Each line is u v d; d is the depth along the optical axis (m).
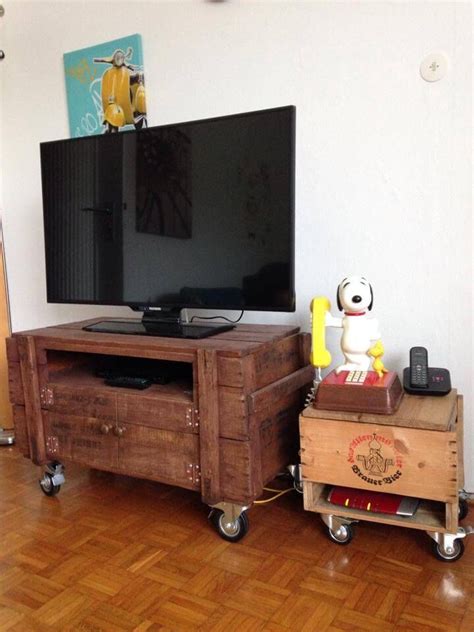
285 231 1.62
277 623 1.24
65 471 2.12
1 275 2.52
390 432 1.41
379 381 1.48
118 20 2.21
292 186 1.60
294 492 1.88
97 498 1.89
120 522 1.71
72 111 2.38
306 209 1.92
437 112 1.70
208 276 1.78
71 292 2.06
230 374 1.48
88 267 2.00
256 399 1.51
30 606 1.32
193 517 1.74
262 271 1.68
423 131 1.72
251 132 1.65
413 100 1.72
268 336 1.67
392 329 1.83
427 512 1.48
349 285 1.57
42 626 1.25
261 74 1.95
